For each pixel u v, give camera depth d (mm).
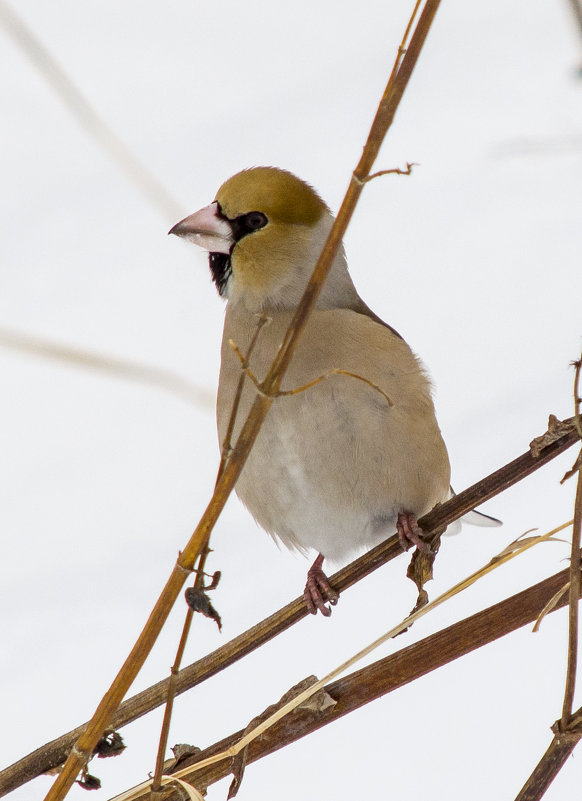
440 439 8000
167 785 5207
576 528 4742
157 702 5609
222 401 8094
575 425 5199
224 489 4352
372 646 5152
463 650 5223
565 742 4629
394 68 4074
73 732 5551
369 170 4141
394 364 7707
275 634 5777
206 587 4477
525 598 5184
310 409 7609
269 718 5223
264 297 8211
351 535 8109
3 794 5535
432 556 6168
